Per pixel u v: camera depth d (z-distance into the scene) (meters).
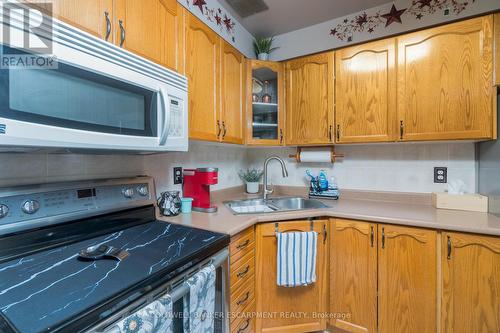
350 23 1.84
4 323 0.48
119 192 1.15
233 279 1.19
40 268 0.74
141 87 0.91
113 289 0.62
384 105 1.59
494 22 1.32
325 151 2.02
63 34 0.67
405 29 1.67
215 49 1.48
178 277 0.79
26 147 0.66
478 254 1.17
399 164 1.86
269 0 1.67
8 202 0.81
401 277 1.34
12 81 0.58
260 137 1.94
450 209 1.56
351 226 1.47
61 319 0.50
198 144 1.77
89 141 0.75
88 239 1.01
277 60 2.10
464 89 1.38
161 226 1.20
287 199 2.08
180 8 1.22
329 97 1.77
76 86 0.72
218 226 1.19
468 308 1.20
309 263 1.45
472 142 1.63
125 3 0.95
